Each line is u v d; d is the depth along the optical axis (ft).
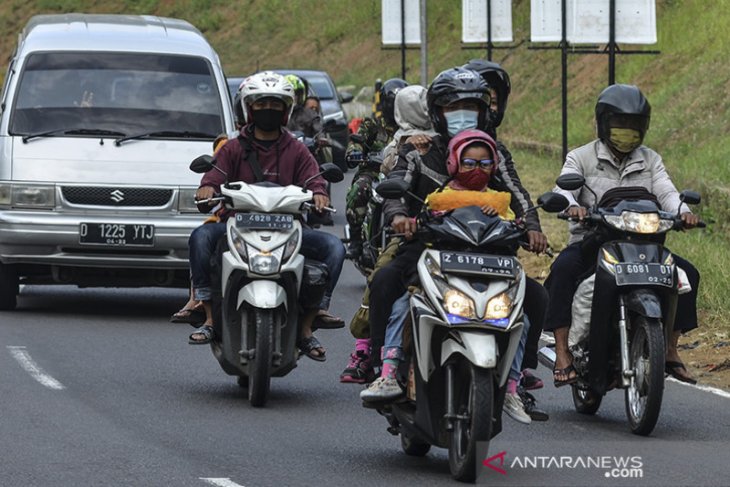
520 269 61.26
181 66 118.83
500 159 66.44
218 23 482.69
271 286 77.00
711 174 166.20
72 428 71.51
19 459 64.54
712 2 250.78
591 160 77.51
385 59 390.21
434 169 64.95
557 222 167.22
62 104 114.42
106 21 125.49
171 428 72.33
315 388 84.99
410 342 63.72
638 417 72.64
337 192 219.20
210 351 96.73
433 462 66.28
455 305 59.77
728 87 205.36
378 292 64.18
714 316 104.58
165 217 110.22
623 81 243.40
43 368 88.12
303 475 62.80
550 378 90.58
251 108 82.07
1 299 112.47
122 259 109.40
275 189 79.61
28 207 109.19
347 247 130.93
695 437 72.02
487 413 59.21
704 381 88.38
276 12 467.11
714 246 130.41
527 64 293.84
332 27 431.84
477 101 64.49
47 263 109.40
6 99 114.62
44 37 119.75
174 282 112.98
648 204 73.10
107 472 62.44
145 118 114.52
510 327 59.93
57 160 110.42
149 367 90.02
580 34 139.13
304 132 159.53
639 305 70.74
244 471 63.21
